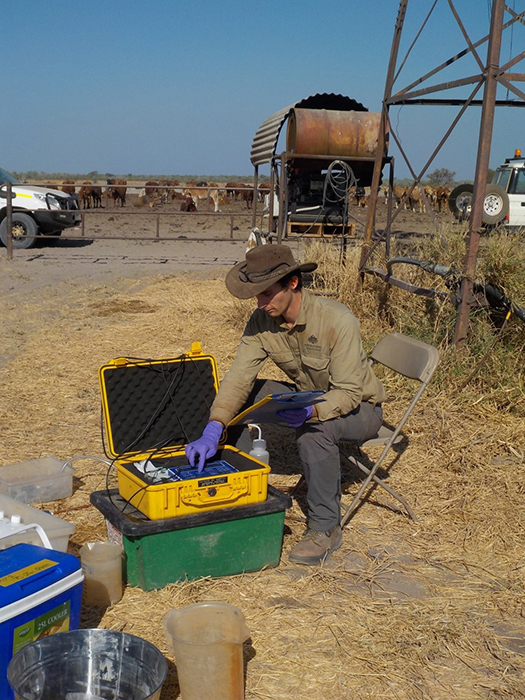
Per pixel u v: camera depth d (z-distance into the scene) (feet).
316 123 32.09
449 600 10.85
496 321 21.25
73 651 7.91
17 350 25.55
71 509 13.42
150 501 10.44
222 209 107.14
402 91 24.21
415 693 8.85
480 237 20.93
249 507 11.02
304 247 32.35
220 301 33.78
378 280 26.66
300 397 10.68
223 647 8.09
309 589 11.01
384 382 20.45
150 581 10.63
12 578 7.93
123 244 62.28
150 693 7.33
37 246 58.13
